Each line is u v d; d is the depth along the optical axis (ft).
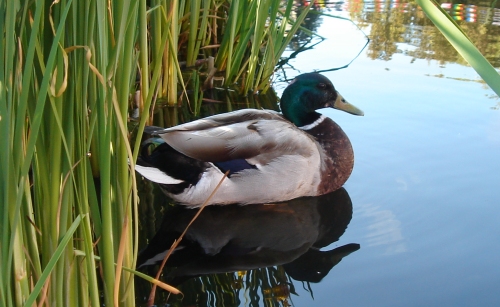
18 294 2.42
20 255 2.38
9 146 2.08
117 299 2.73
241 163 4.07
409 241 3.68
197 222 3.94
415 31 7.02
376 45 6.57
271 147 4.10
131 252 2.87
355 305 3.23
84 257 2.74
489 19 7.07
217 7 6.27
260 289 3.34
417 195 4.10
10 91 2.06
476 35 6.56
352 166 4.31
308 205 4.14
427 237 3.71
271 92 5.65
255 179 4.07
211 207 4.11
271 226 3.92
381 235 3.76
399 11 7.79
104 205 2.61
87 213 2.58
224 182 4.05
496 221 3.81
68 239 2.37
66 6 2.05
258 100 5.48
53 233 2.54
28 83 2.09
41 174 2.46
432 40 6.74
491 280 3.37
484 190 4.11
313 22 7.28
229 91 5.63
